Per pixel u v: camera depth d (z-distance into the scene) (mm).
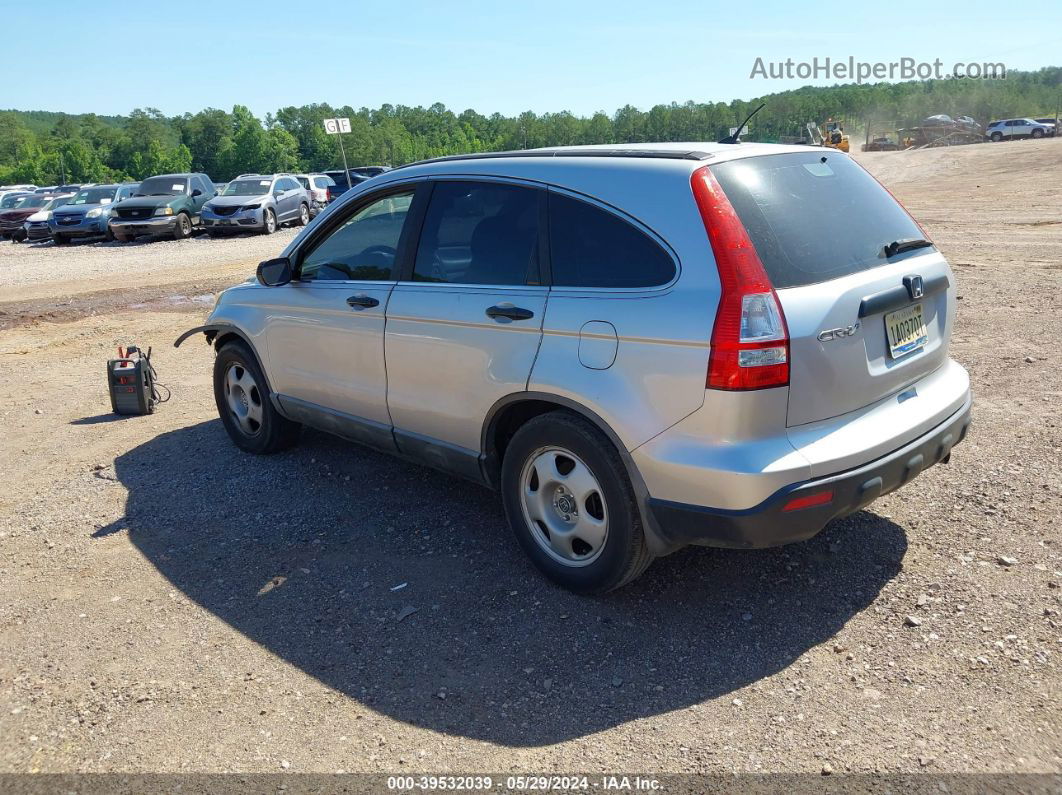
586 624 3510
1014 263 11258
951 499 4359
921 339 3617
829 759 2689
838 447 3133
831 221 3406
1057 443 4930
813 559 3895
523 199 3734
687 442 3109
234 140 139875
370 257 4461
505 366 3660
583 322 3369
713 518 3096
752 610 3537
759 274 3021
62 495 5145
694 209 3152
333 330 4609
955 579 3635
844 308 3158
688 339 3047
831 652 3229
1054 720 2787
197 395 7324
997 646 3172
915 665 3113
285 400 5164
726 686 3078
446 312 3918
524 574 3939
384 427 4465
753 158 3434
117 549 4395
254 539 4441
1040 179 24250
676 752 2764
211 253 19812
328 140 152375
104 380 8039
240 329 5305
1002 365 6566
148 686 3229
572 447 3479
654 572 3875
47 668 3361
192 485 5203
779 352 2979
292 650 3438
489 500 4770
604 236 3406
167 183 25141
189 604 3824
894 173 32688
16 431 6500
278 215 24875
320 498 4914
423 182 4219
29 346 9664
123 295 13344
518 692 3115
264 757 2830
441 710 3039
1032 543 3871
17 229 27203
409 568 4059
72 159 154875
